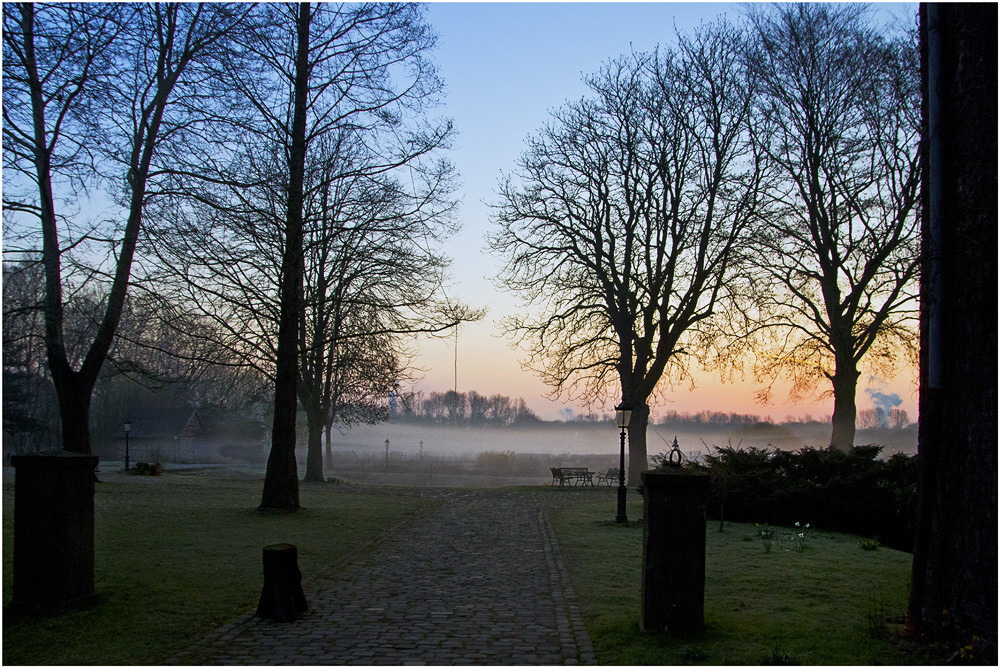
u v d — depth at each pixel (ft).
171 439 198.08
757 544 41.98
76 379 67.82
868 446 56.44
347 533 47.57
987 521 20.36
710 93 98.32
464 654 21.48
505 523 54.95
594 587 31.12
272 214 55.21
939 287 21.62
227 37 54.08
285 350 60.59
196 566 34.09
